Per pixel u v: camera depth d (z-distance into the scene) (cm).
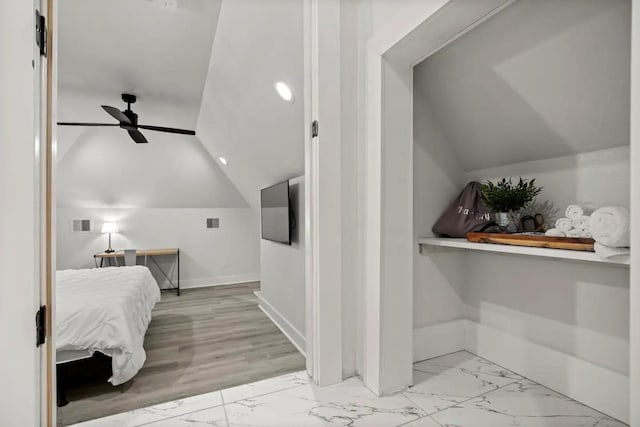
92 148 445
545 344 154
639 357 60
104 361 203
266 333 310
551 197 155
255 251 598
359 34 150
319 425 118
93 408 185
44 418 71
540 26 117
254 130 299
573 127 136
